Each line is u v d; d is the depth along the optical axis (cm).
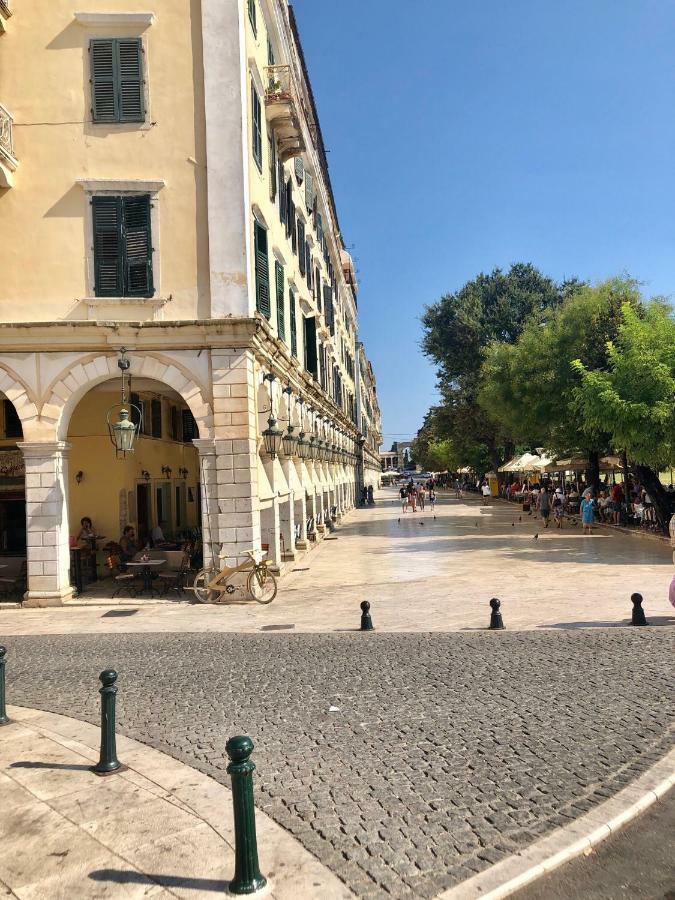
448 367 5344
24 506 1930
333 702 778
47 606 1499
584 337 3017
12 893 424
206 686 861
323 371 3228
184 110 1531
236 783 425
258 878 423
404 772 588
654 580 1573
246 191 1531
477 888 417
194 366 1508
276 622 1269
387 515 4506
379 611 1334
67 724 734
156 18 1535
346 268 5256
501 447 6475
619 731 662
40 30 1531
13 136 1515
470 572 1816
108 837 489
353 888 420
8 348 1498
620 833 488
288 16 2162
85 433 1969
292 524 2106
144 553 1642
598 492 3509
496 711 730
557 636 1060
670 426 2138
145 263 1512
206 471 1507
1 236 1509
